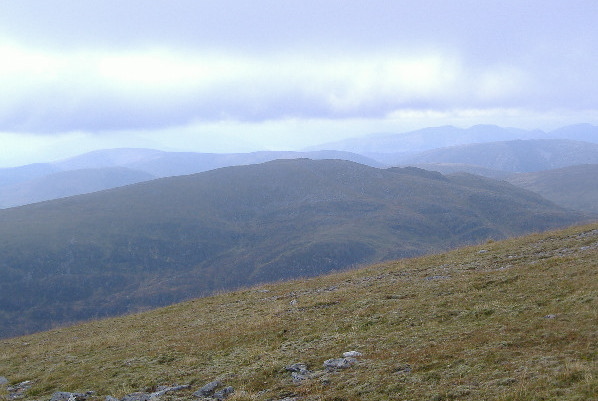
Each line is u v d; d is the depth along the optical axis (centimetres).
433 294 2667
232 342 2481
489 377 1390
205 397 1698
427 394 1352
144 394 1817
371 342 2031
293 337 2378
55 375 2347
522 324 1844
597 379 1198
